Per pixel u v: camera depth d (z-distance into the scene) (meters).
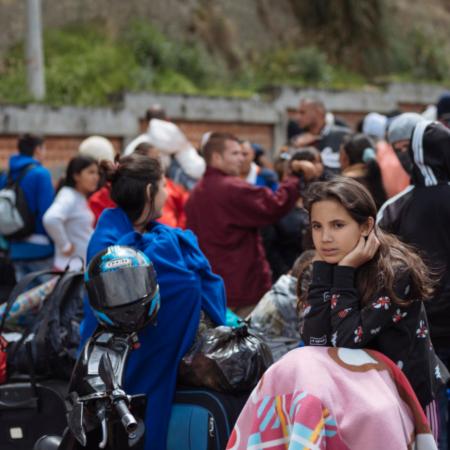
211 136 8.85
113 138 17.91
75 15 22.09
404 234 6.34
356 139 8.66
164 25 23.98
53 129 16.59
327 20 27.95
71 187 10.32
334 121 14.96
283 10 27.69
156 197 5.93
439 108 11.38
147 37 22.19
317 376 3.96
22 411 6.25
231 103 19.98
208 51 24.59
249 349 5.45
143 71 20.78
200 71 22.94
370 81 26.33
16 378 6.43
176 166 11.30
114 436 5.05
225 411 5.32
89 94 19.06
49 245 11.05
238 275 8.67
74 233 10.28
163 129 11.19
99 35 21.97
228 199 8.60
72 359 6.41
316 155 8.70
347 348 4.16
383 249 4.34
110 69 20.48
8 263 10.97
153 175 5.91
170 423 5.39
